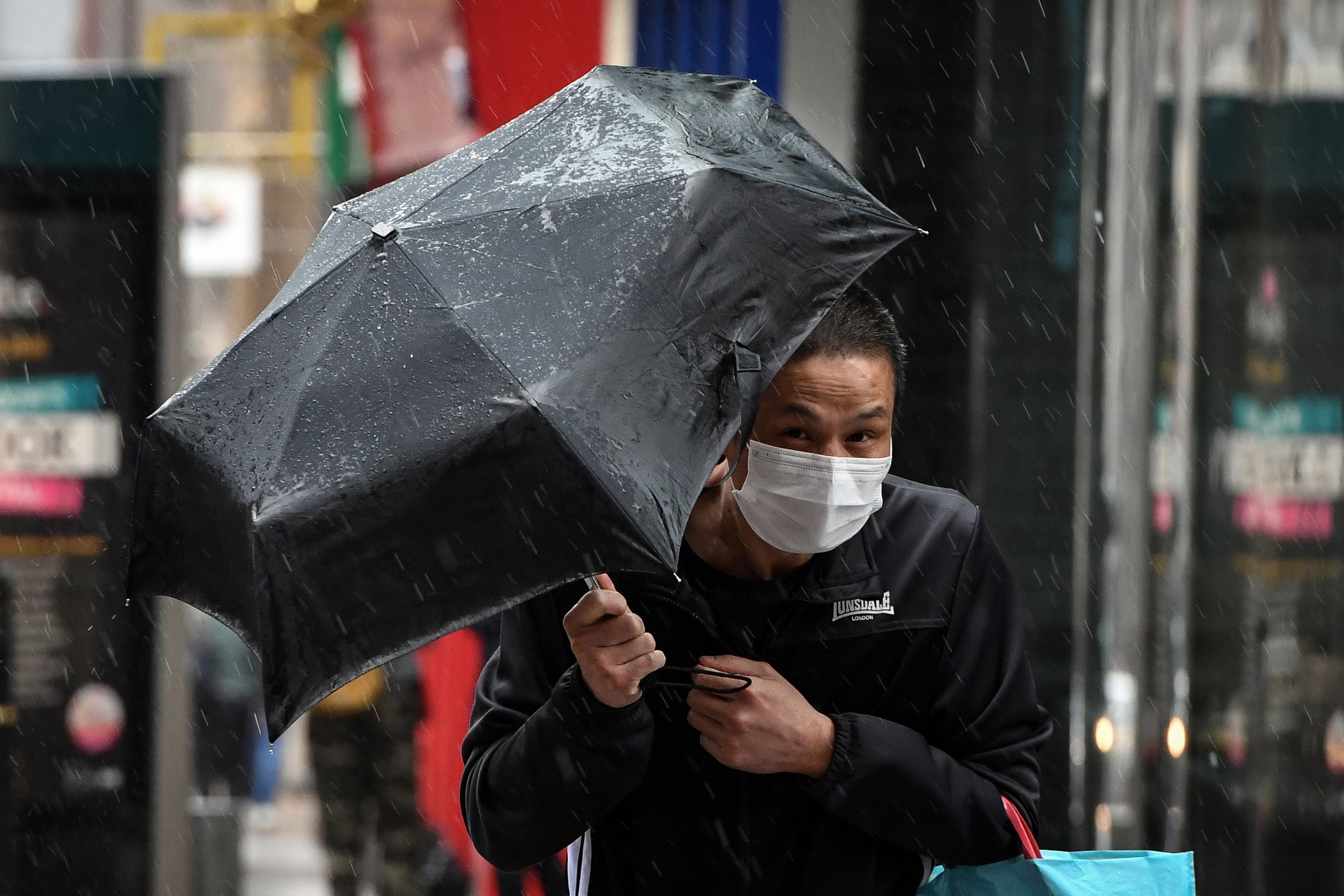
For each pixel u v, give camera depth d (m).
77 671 22.86
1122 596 19.23
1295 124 19.17
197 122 39.16
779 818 8.50
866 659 8.48
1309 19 19.12
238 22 35.12
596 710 7.74
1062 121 19.66
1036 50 19.86
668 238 7.15
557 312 6.95
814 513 7.88
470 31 22.50
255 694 35.25
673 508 6.68
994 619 8.70
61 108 22.92
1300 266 19.23
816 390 7.79
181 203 23.11
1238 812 19.31
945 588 8.55
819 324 7.52
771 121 8.09
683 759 8.51
